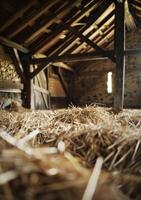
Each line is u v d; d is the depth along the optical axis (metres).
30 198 0.94
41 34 6.87
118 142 1.76
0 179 0.98
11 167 1.06
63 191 1.00
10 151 1.22
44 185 1.01
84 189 1.05
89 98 11.09
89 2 6.73
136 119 3.08
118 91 6.43
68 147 1.87
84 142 1.88
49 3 5.68
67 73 11.02
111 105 10.70
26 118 2.81
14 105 5.49
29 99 7.13
